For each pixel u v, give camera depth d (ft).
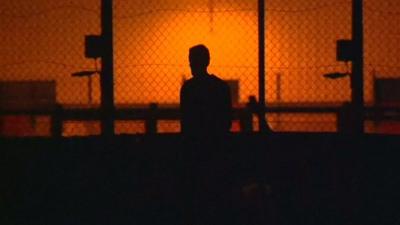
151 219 72.33
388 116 80.23
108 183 74.74
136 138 75.46
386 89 84.02
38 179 75.31
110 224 70.69
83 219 72.38
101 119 75.20
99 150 75.41
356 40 72.38
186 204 65.46
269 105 84.07
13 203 74.69
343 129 76.59
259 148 73.15
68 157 75.56
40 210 74.43
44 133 80.84
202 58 63.16
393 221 69.87
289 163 73.51
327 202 72.64
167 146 74.69
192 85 63.57
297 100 83.97
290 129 83.82
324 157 73.97
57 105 77.25
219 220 65.36
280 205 72.18
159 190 73.51
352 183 73.26
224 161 66.90
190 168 64.75
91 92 82.58
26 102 83.41
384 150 73.82
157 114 77.77
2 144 75.82
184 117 63.98
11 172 75.46
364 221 70.18
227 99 63.82
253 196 65.87
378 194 72.79
